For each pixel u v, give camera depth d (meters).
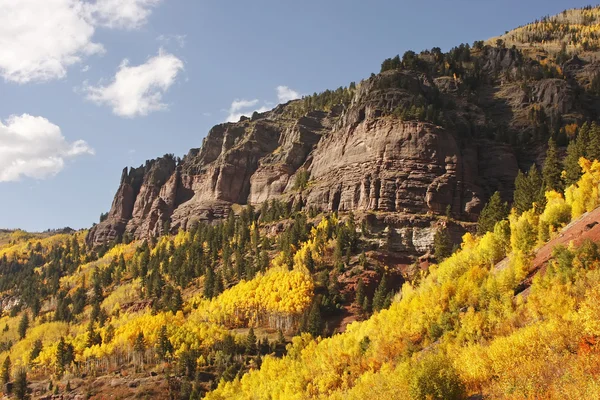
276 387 98.56
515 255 84.69
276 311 147.00
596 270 63.03
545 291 66.12
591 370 45.94
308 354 107.12
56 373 152.50
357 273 158.38
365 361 90.44
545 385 48.31
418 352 79.75
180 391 127.50
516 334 59.53
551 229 93.50
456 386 58.06
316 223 193.38
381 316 102.56
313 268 165.50
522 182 147.75
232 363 129.12
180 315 163.62
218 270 192.12
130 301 195.00
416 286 133.38
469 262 104.19
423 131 197.00
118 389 133.62
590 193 94.62
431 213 181.88
